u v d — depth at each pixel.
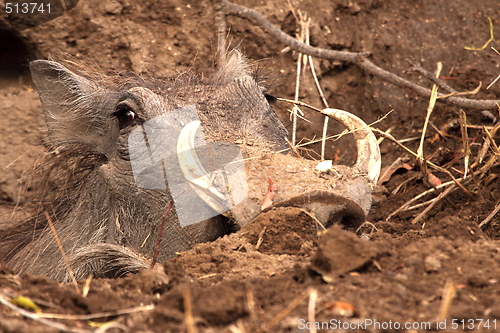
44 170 10.05
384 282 5.27
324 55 12.29
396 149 13.25
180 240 7.61
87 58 13.78
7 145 13.46
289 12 14.91
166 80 9.93
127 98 8.73
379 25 14.72
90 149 9.48
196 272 6.25
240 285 5.53
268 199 6.57
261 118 8.73
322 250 5.55
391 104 13.84
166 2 14.45
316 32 14.73
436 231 6.64
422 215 9.93
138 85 9.49
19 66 14.41
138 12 14.34
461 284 5.28
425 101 13.55
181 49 14.16
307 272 5.63
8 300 5.14
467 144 10.40
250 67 12.30
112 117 8.91
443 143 12.68
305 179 6.73
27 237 10.26
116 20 14.14
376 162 7.86
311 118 14.01
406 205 10.55
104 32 13.98
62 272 8.59
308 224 6.56
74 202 9.55
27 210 10.66
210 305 4.92
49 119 9.41
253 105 8.90
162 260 7.79
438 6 14.64
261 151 7.52
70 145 9.70
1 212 11.84
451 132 12.73
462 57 13.84
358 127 8.25
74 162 9.72
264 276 6.02
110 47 13.98
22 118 13.66
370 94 14.14
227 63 11.06
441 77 13.29
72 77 9.22
